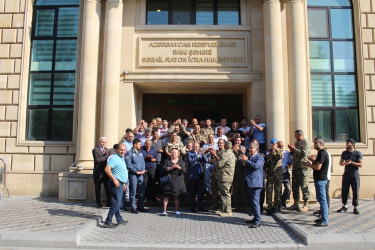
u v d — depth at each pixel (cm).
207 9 1202
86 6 1092
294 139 1044
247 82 1125
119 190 697
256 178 721
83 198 973
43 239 586
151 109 1311
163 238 620
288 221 728
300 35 1076
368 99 1151
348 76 1191
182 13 1201
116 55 1080
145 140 953
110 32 1077
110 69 1064
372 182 1085
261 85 1115
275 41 1056
